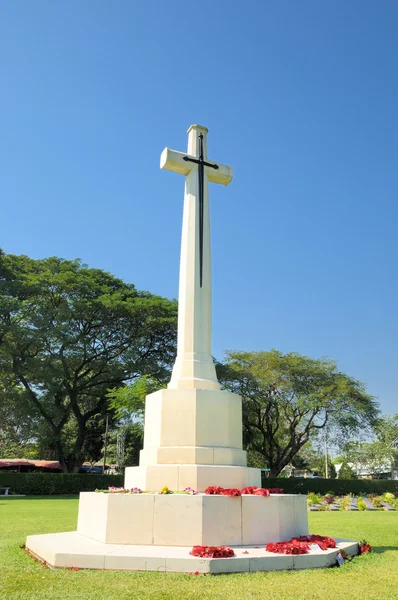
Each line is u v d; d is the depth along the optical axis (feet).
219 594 17.08
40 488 103.91
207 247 34.68
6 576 19.60
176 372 31.86
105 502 25.07
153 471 27.55
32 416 108.17
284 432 146.00
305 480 124.57
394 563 23.72
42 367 104.53
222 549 21.76
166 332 121.70
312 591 17.70
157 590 17.44
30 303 110.93
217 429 29.40
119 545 23.68
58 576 19.45
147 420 31.24
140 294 133.28
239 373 124.77
